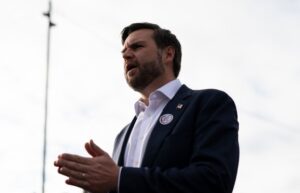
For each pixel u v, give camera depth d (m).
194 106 4.10
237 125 4.04
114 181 3.54
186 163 3.89
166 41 4.75
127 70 4.65
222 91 4.16
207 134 3.86
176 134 3.96
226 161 3.71
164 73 4.66
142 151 4.04
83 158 3.55
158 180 3.57
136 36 4.71
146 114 4.38
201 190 3.57
